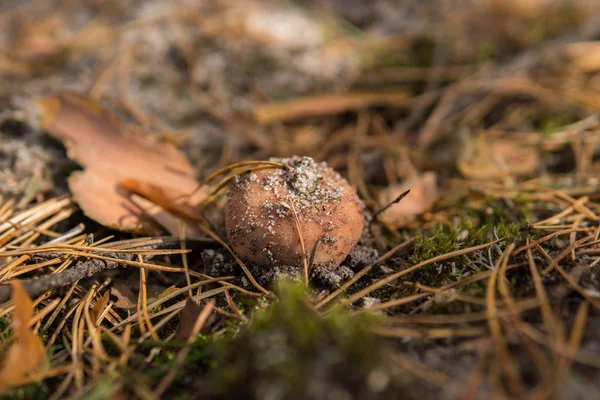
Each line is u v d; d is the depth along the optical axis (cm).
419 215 27
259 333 21
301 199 23
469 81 33
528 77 33
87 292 24
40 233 25
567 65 34
